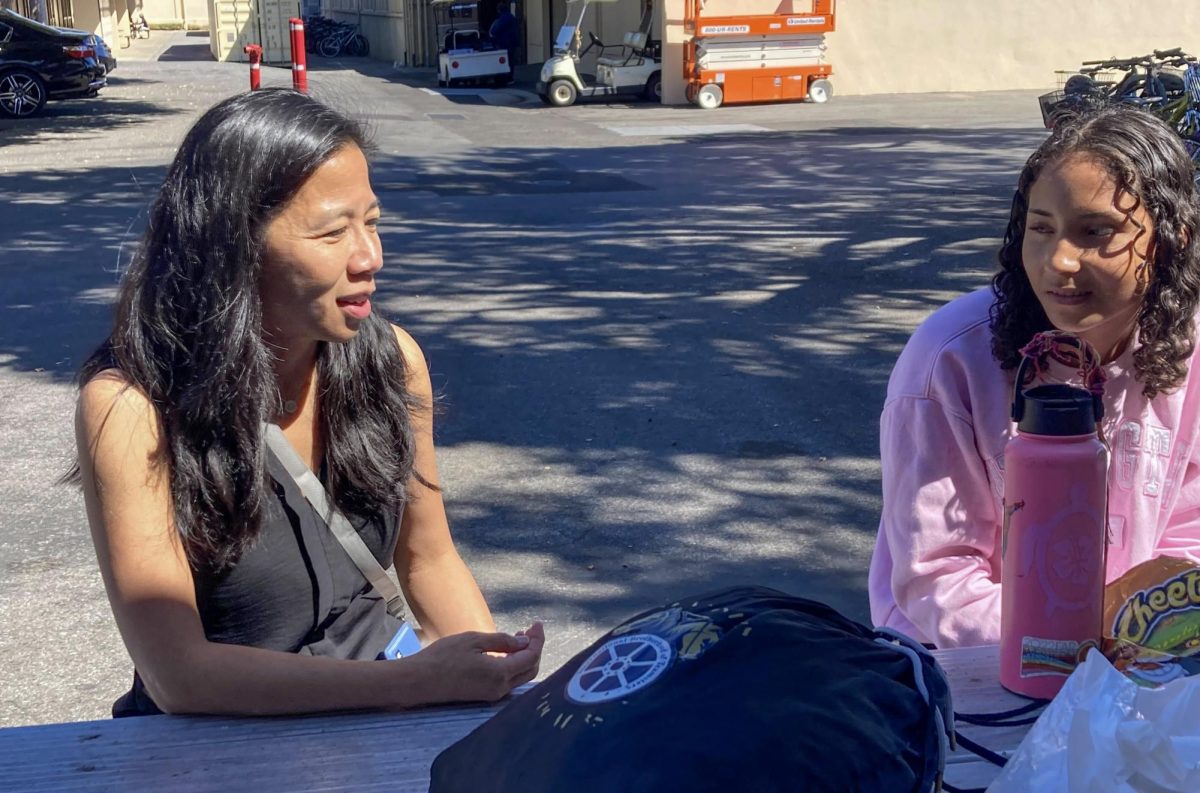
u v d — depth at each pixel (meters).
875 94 23.81
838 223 10.58
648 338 6.97
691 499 4.67
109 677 3.49
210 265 1.73
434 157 15.17
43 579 4.08
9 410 5.85
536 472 4.95
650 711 1.13
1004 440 1.88
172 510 1.76
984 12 23.81
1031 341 1.68
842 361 6.49
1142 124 1.71
